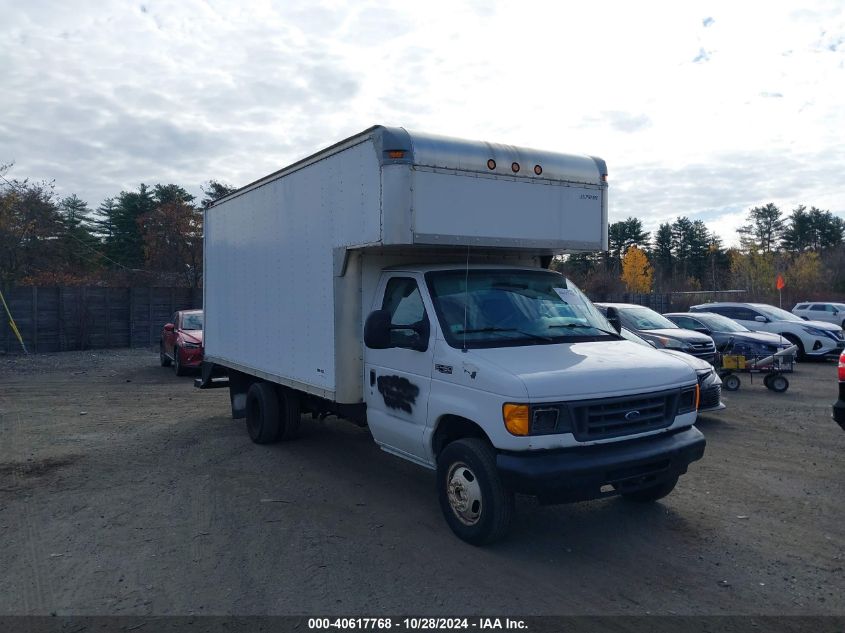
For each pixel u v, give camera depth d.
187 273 39.84
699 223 78.00
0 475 7.21
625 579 4.54
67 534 5.48
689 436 5.18
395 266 6.41
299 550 5.09
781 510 5.88
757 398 11.92
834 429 9.20
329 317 6.42
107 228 53.94
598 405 4.73
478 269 6.05
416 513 5.89
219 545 5.21
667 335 12.15
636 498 6.07
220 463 7.64
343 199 6.15
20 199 33.34
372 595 4.34
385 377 5.96
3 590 4.50
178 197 52.44
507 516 4.87
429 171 5.57
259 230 8.10
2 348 21.19
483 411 4.80
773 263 50.94
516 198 6.03
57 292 22.28
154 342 24.12
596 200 6.56
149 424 9.95
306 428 9.35
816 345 18.12
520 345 5.34
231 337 9.16
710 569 4.69
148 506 6.16
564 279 6.53
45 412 11.02
